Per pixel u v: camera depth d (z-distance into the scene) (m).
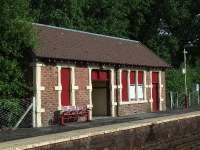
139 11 50.38
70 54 27.23
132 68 32.38
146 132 19.78
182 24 52.00
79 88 27.67
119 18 48.16
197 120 26.08
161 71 36.25
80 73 27.80
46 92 25.34
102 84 30.75
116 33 46.66
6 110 23.44
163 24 52.28
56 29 29.98
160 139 20.98
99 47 31.41
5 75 24.27
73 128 21.27
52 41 27.70
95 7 46.31
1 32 24.06
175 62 53.44
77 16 43.59
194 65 53.97
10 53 24.64
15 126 23.48
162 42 51.44
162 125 21.33
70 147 14.94
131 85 32.44
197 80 48.41
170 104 41.38
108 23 46.34
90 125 22.73
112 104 30.50
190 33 52.16
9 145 13.48
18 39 24.33
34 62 24.77
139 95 33.28
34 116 24.50
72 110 26.44
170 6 50.81
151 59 35.53
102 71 29.98
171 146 22.06
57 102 26.00
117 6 47.31
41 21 42.03
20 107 24.14
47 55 25.23
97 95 30.91
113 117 29.36
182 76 44.03
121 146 17.78
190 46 53.25
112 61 30.16
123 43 35.44
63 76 26.72
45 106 25.19
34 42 24.70
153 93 35.25
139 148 19.06
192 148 24.81
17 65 24.83
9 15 24.00
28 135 18.47
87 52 29.12
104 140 16.75
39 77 24.88
